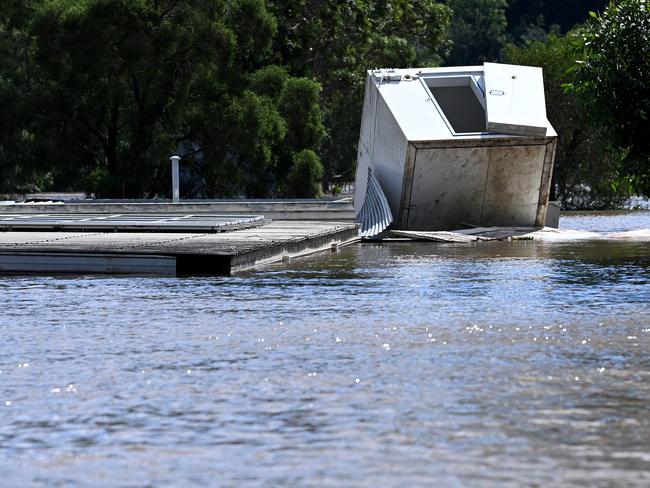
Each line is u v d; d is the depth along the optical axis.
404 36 120.38
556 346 19.14
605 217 75.19
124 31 80.38
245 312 23.72
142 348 19.33
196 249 32.53
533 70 51.84
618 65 41.94
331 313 23.45
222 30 81.50
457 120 53.22
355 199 60.31
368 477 12.07
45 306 24.95
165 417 14.53
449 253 39.88
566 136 94.06
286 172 89.25
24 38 86.06
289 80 88.06
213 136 83.06
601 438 13.35
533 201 50.56
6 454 13.09
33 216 48.66
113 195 83.12
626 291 27.06
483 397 15.33
